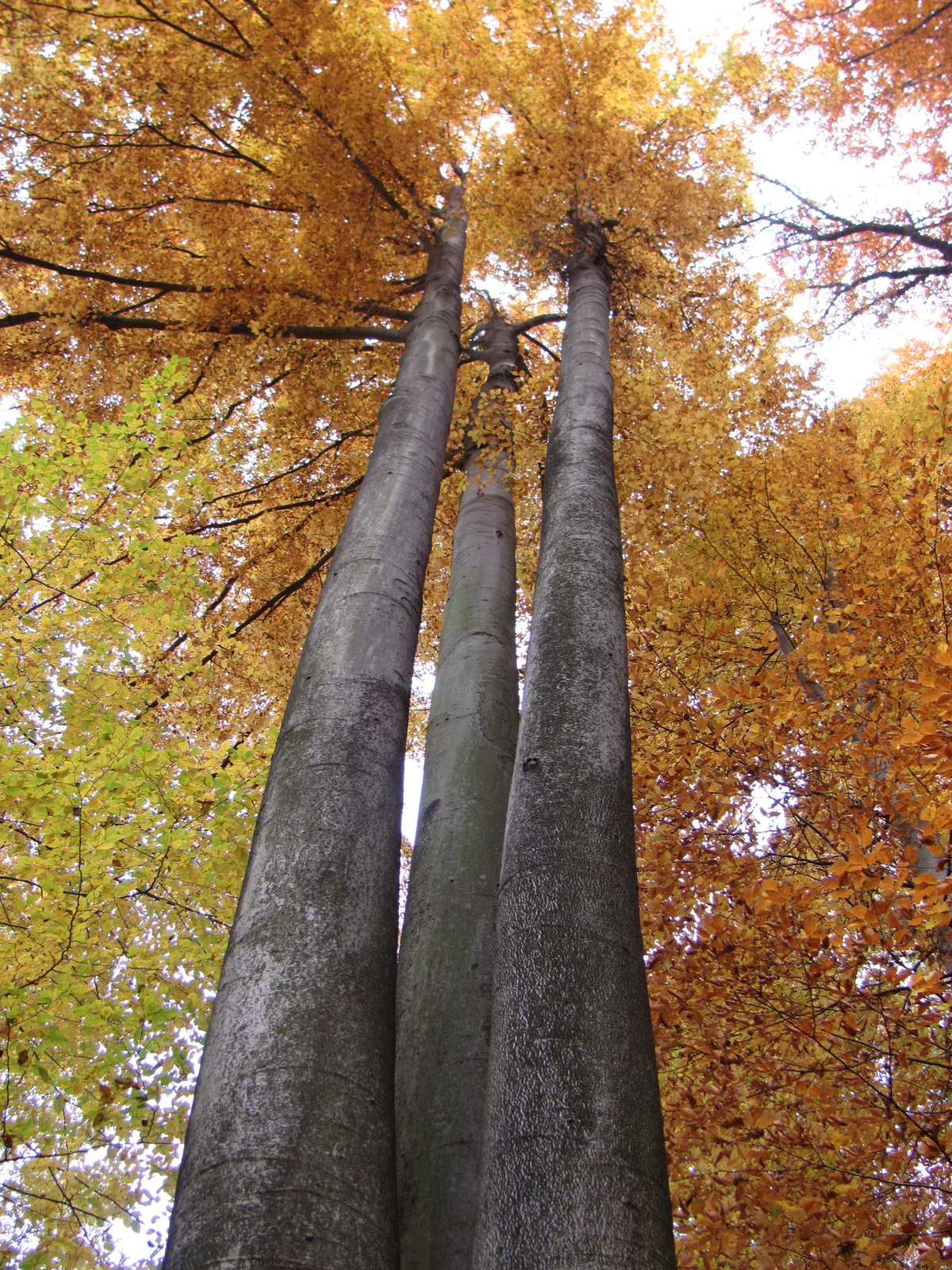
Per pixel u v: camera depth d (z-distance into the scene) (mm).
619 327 11336
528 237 10219
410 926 4121
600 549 4719
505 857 3199
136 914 4516
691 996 4668
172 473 5301
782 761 5176
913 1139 4234
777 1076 4516
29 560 4695
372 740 3621
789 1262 4383
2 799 3891
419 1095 3248
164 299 9227
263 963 2725
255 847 3217
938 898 3305
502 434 8320
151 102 7840
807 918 4211
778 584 7727
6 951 3723
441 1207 2838
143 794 4457
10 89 7469
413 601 4590
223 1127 2289
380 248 9133
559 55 9141
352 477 10414
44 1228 4145
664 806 5508
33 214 8070
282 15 7633
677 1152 4531
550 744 3494
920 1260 4238
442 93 9227
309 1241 2039
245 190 9016
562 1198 2105
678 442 7777
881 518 6000
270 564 10211
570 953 2699
